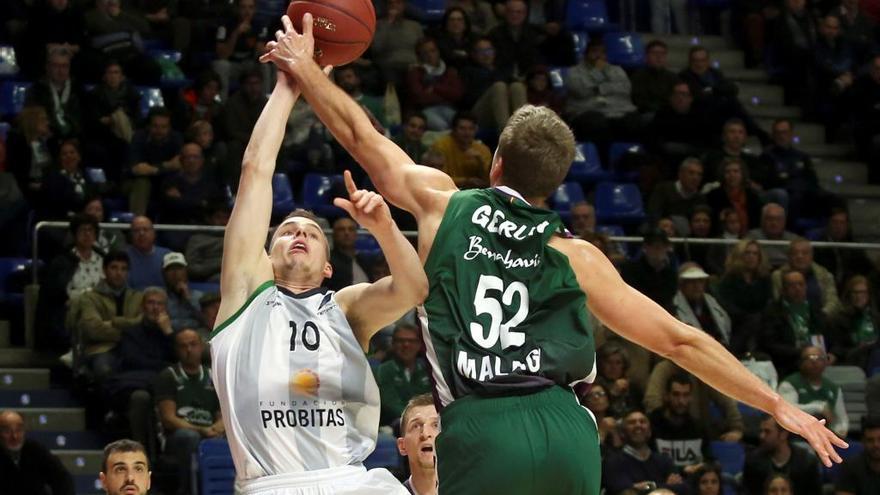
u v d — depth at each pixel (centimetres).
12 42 1964
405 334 1408
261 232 589
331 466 573
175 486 1328
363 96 1942
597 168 2022
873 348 1702
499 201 544
